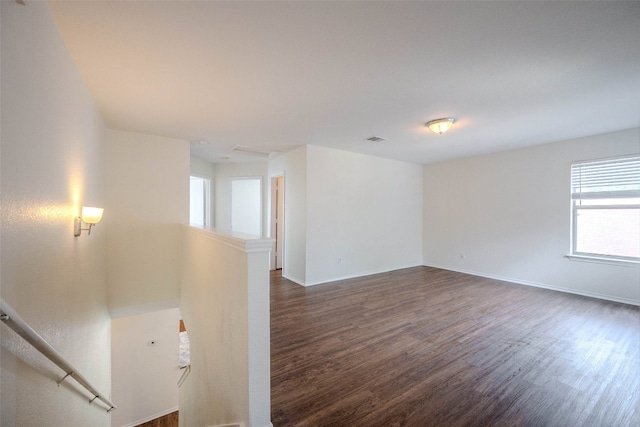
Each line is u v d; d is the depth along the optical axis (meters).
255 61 1.97
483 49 1.84
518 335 2.72
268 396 1.51
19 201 1.15
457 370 2.12
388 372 2.09
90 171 2.49
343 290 4.26
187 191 4.10
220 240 1.98
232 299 1.73
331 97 2.59
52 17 1.49
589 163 3.99
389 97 2.59
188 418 3.14
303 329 2.86
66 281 1.81
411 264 6.08
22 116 1.17
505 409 1.70
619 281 3.75
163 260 3.89
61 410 1.56
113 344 3.98
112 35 1.66
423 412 1.68
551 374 2.06
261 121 3.27
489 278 5.05
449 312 3.35
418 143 4.37
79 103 2.07
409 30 1.64
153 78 2.20
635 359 2.27
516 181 4.76
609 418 1.63
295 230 4.80
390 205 5.67
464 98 2.62
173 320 4.48
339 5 1.43
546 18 1.54
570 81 2.28
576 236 4.16
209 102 2.69
